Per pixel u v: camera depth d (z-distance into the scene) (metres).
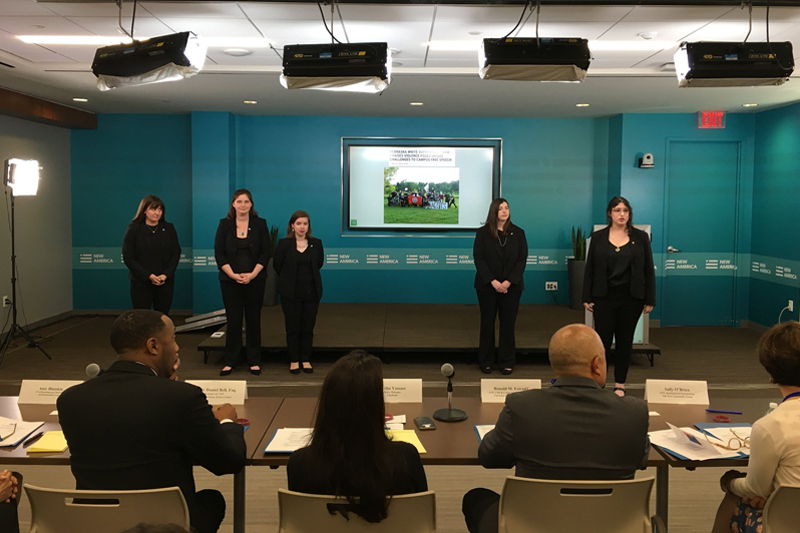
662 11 4.02
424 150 9.12
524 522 1.96
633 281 4.79
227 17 4.23
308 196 9.14
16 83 6.66
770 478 2.05
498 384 3.05
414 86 6.64
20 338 7.60
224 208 8.73
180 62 3.76
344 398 1.80
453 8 4.00
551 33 4.60
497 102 7.68
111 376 2.05
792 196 7.65
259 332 6.10
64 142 8.88
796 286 7.55
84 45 5.09
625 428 1.97
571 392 2.02
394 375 6.12
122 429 1.96
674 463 2.29
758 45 3.87
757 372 6.32
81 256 9.12
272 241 8.94
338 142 9.08
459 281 9.25
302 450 1.92
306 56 3.91
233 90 6.98
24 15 4.23
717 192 8.64
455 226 9.22
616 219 4.79
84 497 1.86
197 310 8.88
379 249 9.21
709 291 8.77
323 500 1.83
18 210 7.89
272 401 3.03
